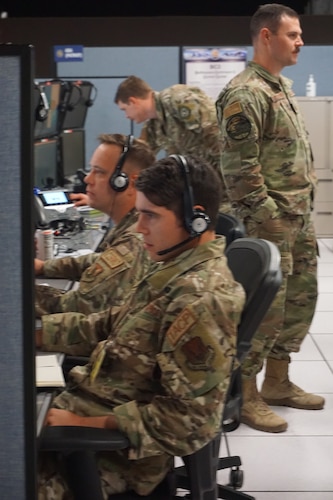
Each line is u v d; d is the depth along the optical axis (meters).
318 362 4.73
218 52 8.66
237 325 1.96
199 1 11.43
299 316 4.00
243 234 2.88
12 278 1.56
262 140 3.72
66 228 4.16
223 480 3.29
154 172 1.97
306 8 10.61
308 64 8.80
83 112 5.89
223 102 3.71
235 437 3.72
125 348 2.00
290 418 3.94
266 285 2.10
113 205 2.65
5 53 1.48
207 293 1.86
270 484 3.27
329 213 8.22
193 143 4.62
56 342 2.30
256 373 3.77
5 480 1.64
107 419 1.91
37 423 1.72
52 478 1.91
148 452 1.86
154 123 4.84
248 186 3.65
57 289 2.70
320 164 8.09
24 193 1.53
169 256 2.02
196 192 1.97
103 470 2.00
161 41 9.31
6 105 1.50
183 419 1.84
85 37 9.26
